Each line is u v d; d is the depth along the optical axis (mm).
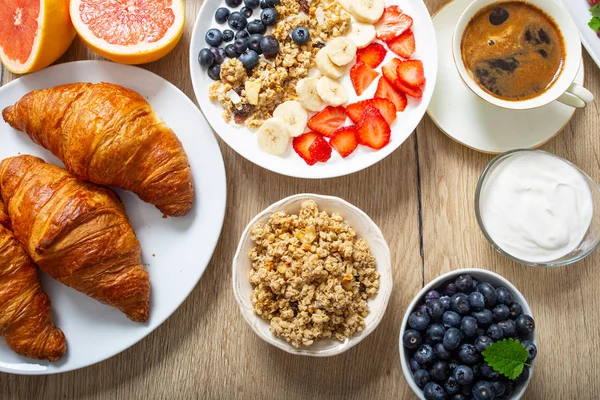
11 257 662
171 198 672
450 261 707
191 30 714
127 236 668
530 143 697
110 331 688
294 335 659
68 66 688
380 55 698
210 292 705
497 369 620
